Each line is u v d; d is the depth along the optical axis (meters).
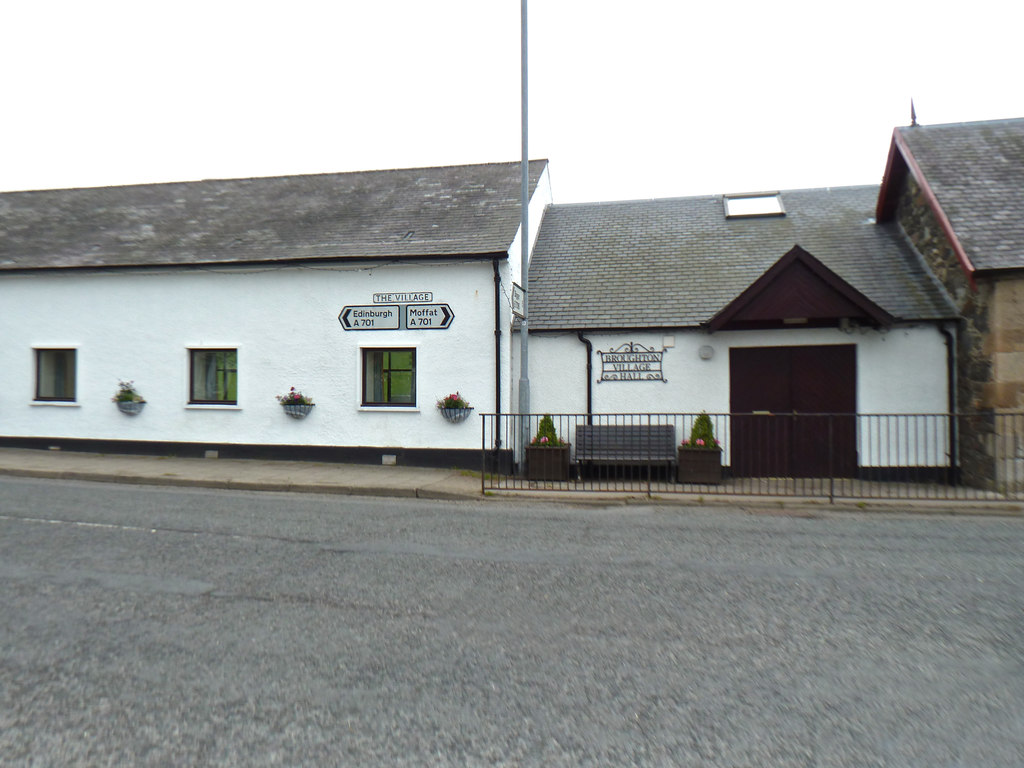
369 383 15.05
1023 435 11.73
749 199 18.91
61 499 10.84
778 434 13.70
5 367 16.67
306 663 4.64
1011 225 12.52
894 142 15.41
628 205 19.42
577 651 4.89
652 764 3.45
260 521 9.33
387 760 3.48
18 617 5.47
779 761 3.48
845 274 14.76
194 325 15.69
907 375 13.62
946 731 3.79
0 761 3.45
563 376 14.59
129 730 3.77
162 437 15.80
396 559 7.35
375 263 14.76
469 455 14.43
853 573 6.95
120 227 18.22
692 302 14.64
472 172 19.36
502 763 3.45
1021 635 5.25
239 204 19.03
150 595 6.02
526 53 13.72
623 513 10.52
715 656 4.81
